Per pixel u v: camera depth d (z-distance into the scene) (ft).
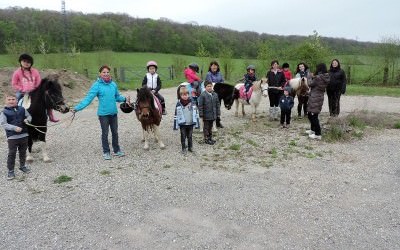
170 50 162.40
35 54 112.47
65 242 13.98
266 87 33.60
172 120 37.42
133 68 114.93
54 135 31.12
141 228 14.97
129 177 20.67
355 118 34.50
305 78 35.22
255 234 14.44
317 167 22.38
